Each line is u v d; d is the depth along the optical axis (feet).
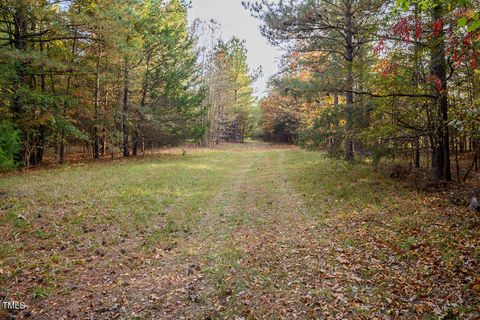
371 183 39.19
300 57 61.00
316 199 35.76
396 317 13.65
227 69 158.40
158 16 77.46
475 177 37.63
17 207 29.81
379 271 17.67
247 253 22.16
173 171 56.80
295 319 14.35
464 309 13.51
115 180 45.01
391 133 36.83
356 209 30.01
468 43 19.22
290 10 48.73
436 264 17.48
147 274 19.67
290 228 27.30
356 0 45.42
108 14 53.67
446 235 20.90
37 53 49.16
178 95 85.97
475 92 32.68
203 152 108.58
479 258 17.26
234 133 198.18
